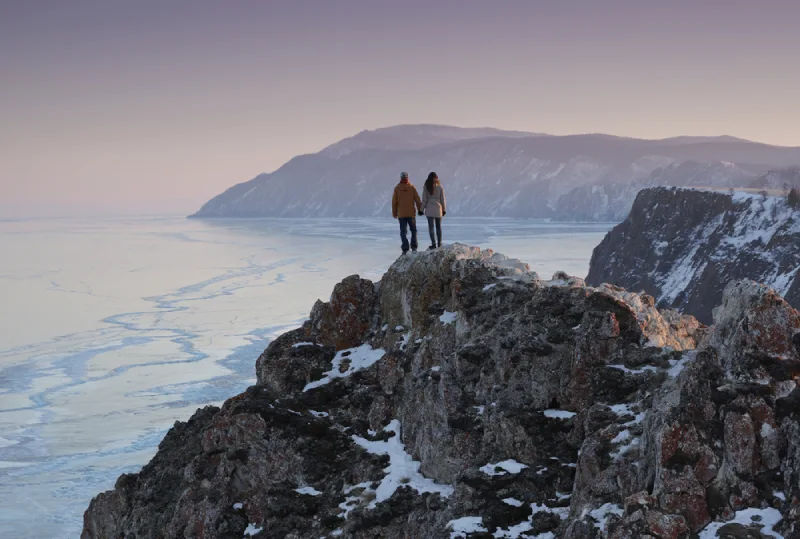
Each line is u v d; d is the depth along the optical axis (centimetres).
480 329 1959
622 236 18538
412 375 2045
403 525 1684
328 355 2295
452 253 2234
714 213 16238
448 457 1756
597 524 1313
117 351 16000
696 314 14125
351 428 2044
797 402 1316
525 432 1647
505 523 1490
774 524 1216
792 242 13650
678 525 1235
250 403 2062
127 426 9706
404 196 2512
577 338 1730
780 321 1396
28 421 10169
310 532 1759
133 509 2261
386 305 2356
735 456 1293
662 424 1334
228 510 1934
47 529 6306
